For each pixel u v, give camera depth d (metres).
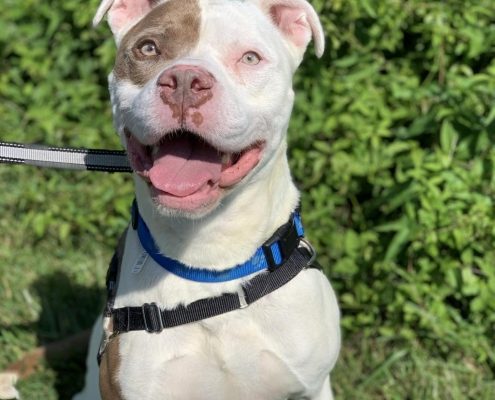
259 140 0.95
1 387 1.35
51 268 1.69
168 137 0.92
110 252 1.72
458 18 1.56
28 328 1.57
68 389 1.45
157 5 1.01
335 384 1.43
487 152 1.45
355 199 1.59
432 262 1.44
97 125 1.79
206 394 1.03
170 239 0.99
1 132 1.84
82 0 1.82
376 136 1.51
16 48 1.87
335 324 1.08
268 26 1.01
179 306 1.00
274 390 1.05
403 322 1.46
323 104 1.59
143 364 1.00
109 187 1.72
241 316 1.01
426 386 1.40
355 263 1.50
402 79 1.56
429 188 1.40
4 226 1.78
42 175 1.82
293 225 1.04
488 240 1.42
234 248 0.99
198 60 0.90
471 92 1.48
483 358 1.41
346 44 1.62
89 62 1.85
